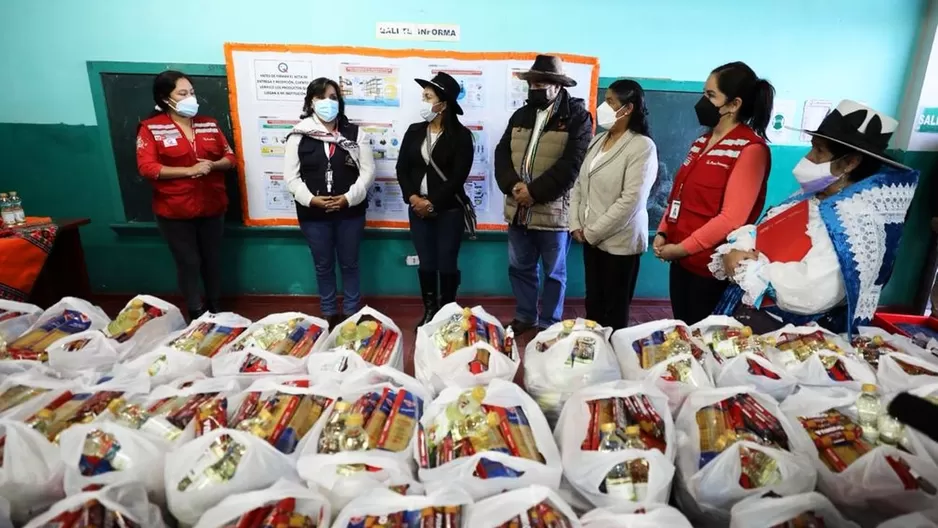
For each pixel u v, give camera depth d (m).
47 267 2.67
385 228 3.13
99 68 2.79
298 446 1.05
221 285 3.13
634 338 1.48
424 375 1.37
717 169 1.72
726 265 1.51
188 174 2.47
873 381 1.24
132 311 1.55
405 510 0.88
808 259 1.31
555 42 2.89
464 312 1.52
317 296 3.25
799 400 1.17
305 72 2.85
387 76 2.88
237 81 2.83
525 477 0.96
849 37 2.94
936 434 0.65
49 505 0.98
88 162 2.96
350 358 1.33
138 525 0.87
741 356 1.28
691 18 2.88
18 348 1.40
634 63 2.95
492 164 3.06
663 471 0.94
